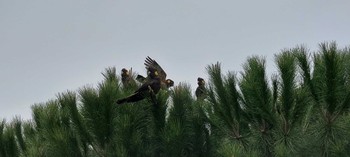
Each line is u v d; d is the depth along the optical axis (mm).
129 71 15594
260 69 13742
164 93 15398
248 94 13805
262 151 14391
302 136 13953
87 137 15078
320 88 13461
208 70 14836
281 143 13375
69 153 14906
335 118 13641
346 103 13461
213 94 14773
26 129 17875
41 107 17188
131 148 15047
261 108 13688
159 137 15531
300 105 13438
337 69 13266
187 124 15789
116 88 14938
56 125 15078
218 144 15969
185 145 15648
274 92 13711
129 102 14422
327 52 13352
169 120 15625
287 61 13508
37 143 15555
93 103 14781
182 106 15773
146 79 14750
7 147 16750
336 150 13531
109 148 15031
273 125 14055
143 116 15461
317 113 13922
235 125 14594
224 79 14602
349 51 14031
